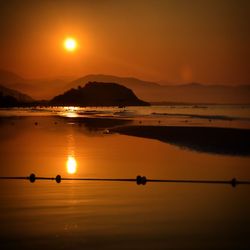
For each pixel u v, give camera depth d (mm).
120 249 11156
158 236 12094
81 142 37875
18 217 14008
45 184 19781
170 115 95688
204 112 112688
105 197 16969
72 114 106375
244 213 14469
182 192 17953
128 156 28609
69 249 11172
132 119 78688
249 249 11109
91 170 23172
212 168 23609
